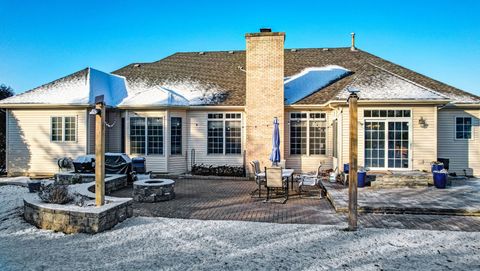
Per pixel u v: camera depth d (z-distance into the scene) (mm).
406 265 6051
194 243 7180
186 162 18828
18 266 5965
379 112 14992
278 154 13781
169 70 23047
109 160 15078
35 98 18609
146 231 8000
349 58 22297
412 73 19719
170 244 7117
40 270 5809
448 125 17125
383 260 6266
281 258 6344
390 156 14914
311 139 18172
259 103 17609
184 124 18750
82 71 20578
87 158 15250
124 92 20641
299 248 6867
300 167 18203
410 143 14828
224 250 6762
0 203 11273
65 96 18531
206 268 5891
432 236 7633
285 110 18234
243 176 17641
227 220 9062
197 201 11609
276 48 17547
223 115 18734
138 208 10516
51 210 8148
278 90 17484
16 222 8891
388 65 20828
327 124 17984
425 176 13594
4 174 18828
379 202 10586
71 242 7250
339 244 7105
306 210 10258
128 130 18281
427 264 6094
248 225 8523
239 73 21781
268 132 17516
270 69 17547
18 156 18703
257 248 6871
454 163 17094
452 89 17922
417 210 9789
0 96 34625
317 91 18812
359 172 13555
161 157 18047
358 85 15977
